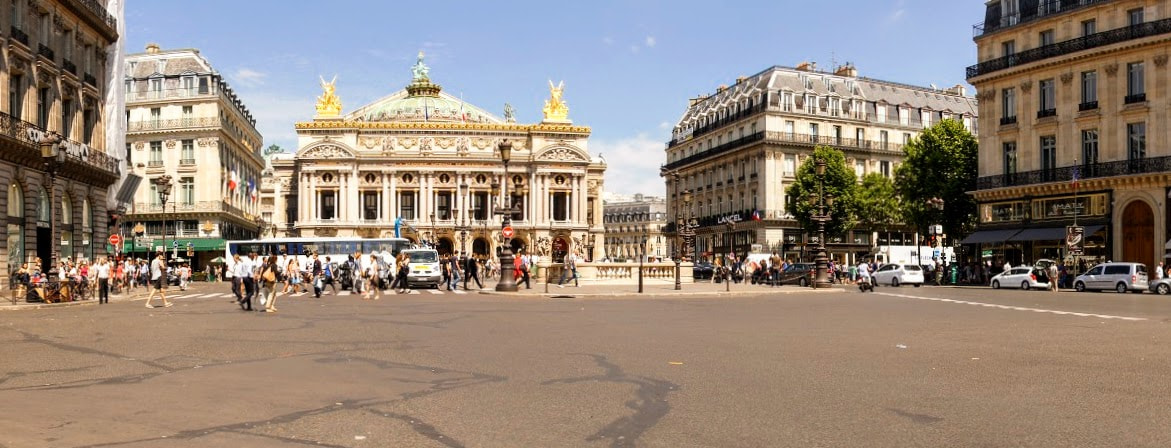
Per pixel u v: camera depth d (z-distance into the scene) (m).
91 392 10.41
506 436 7.99
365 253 62.25
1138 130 48.28
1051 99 53.03
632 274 47.75
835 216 76.25
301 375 11.79
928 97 94.44
